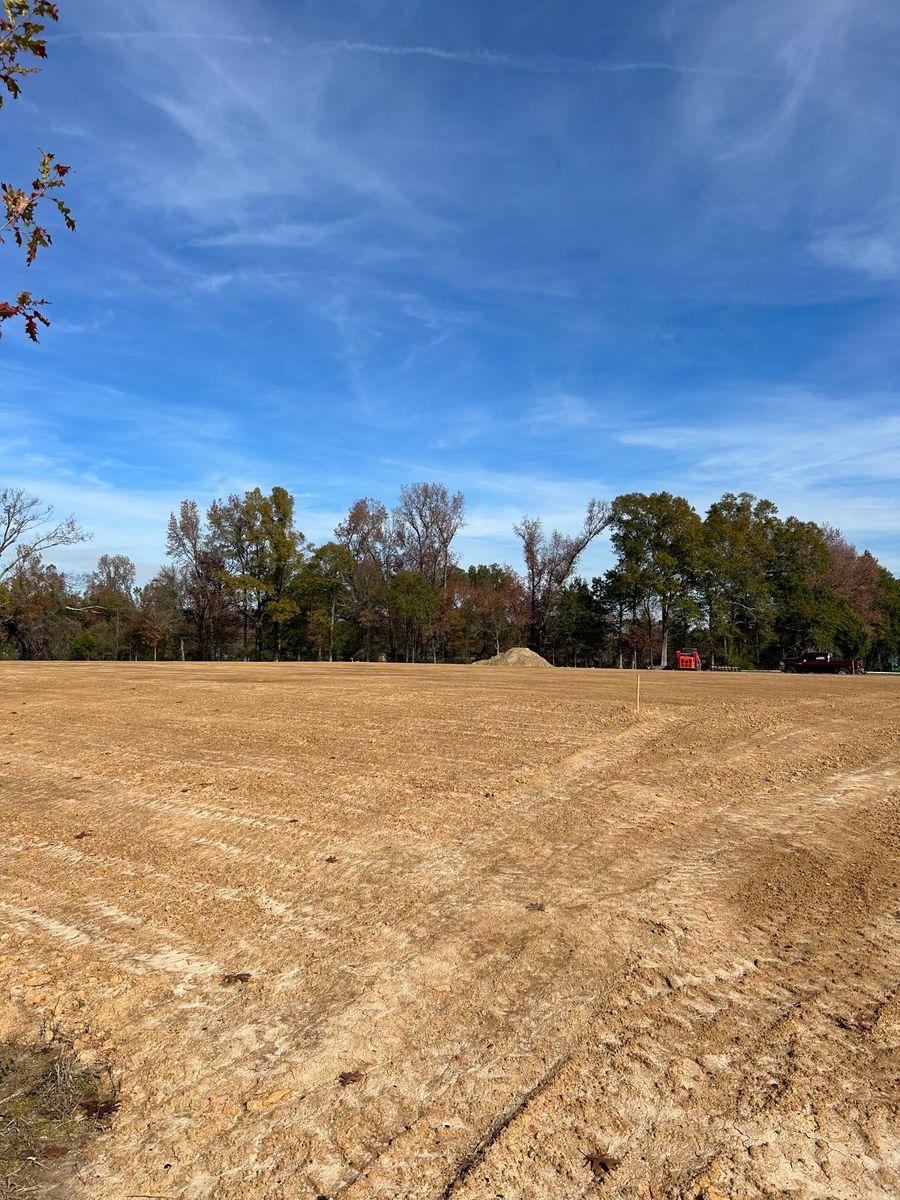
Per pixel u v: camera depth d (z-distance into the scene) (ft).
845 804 26.66
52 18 9.84
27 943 17.38
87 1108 11.64
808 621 199.41
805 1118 10.92
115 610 227.61
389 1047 13.08
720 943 16.62
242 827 25.49
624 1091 11.66
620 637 215.31
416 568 226.79
